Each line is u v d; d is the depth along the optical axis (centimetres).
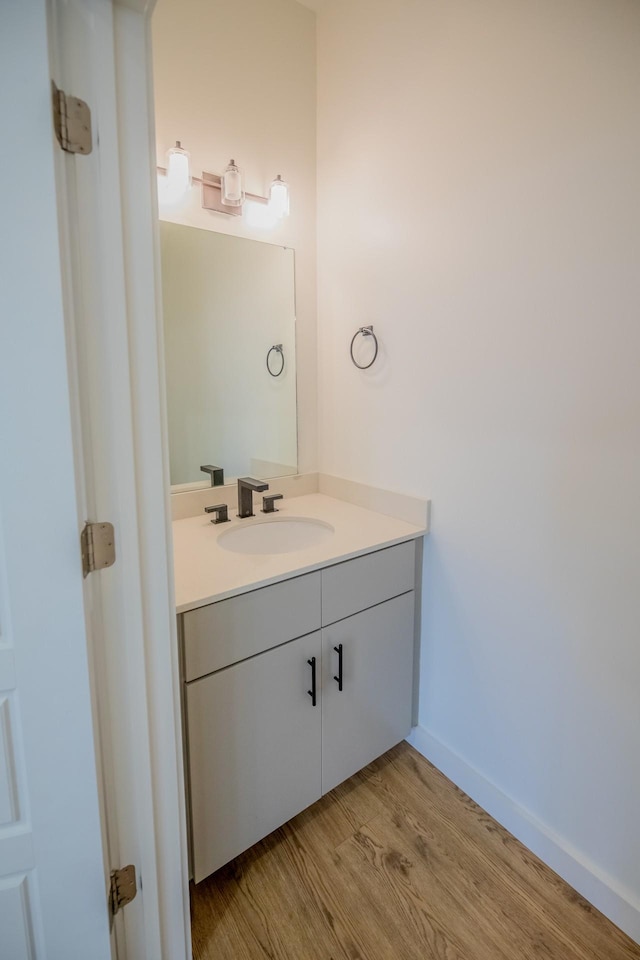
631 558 113
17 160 71
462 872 135
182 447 174
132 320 86
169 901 106
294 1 176
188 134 159
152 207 86
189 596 113
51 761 85
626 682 117
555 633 130
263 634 126
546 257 121
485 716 153
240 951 116
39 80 71
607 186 108
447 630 163
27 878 87
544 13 115
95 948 94
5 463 76
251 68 169
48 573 80
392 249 164
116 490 88
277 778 136
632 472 110
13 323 73
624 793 119
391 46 154
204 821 121
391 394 172
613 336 110
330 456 204
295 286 192
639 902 118
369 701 159
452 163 141
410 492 170
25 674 81
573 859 130
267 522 176
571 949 117
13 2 69
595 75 107
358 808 156
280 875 134
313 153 189
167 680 99
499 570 143
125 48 80
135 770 97
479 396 142
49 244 74
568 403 121
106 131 79
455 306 146
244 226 176
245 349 183
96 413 84
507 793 149
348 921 122
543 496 129
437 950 116
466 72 134
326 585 139
